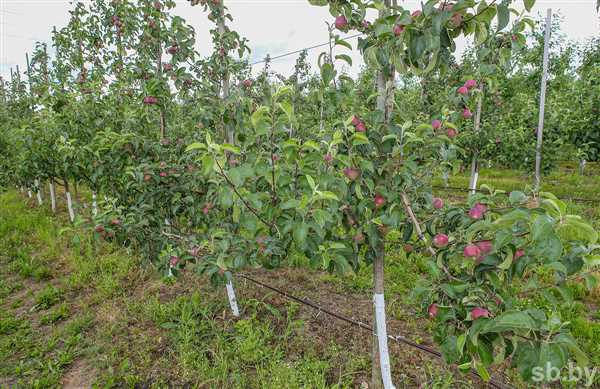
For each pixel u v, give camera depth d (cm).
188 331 321
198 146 161
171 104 383
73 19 688
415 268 442
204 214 297
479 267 142
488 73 205
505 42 198
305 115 277
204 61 343
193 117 334
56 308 401
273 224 197
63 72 704
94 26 663
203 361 293
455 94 199
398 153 169
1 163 820
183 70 343
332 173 173
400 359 291
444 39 146
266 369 286
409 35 138
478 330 118
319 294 403
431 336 322
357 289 412
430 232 182
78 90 529
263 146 213
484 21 146
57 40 725
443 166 207
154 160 348
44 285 461
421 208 202
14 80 1140
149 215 292
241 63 372
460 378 269
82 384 285
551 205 127
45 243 589
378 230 192
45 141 529
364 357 295
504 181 1015
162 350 316
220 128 332
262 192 189
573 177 1010
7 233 643
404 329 333
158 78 347
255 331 325
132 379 281
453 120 191
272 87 194
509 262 133
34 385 281
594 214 649
